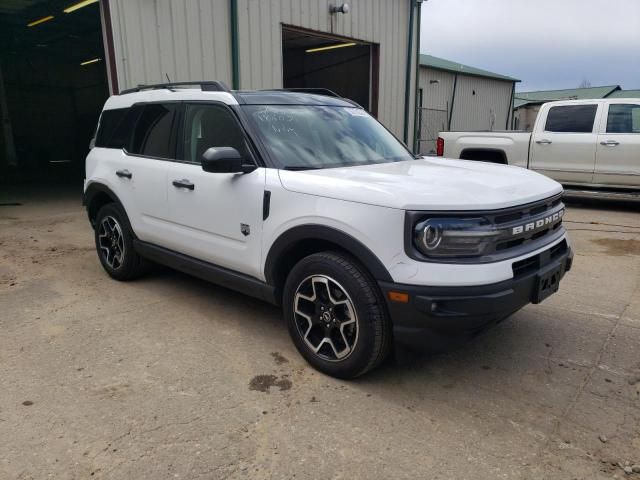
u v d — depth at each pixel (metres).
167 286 4.99
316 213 3.07
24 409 2.87
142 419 2.79
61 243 6.89
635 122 8.51
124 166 4.70
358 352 3.02
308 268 3.18
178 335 3.86
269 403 2.96
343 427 2.73
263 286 3.57
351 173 3.33
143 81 8.42
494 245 2.81
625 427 2.74
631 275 5.39
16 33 17.27
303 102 4.25
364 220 2.87
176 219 4.17
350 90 14.05
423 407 2.93
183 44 8.87
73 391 3.06
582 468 2.42
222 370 3.33
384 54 12.95
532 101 30.23
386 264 2.79
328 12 11.22
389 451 2.54
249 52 9.84
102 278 5.27
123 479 2.33
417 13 13.70
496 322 2.95
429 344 2.81
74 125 22.97
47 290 4.89
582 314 4.30
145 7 8.32
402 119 13.95
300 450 2.54
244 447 2.56
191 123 4.13
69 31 16.62
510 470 2.40
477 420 2.81
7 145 19.72
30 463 2.43
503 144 9.69
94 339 3.79
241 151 3.66
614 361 3.48
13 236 7.33
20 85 21.25
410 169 3.59
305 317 3.30
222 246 3.78
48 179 15.54
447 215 2.74
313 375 3.27
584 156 8.87
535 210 3.17
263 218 3.41
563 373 3.32
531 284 2.98
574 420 2.80
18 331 3.93
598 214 8.88
